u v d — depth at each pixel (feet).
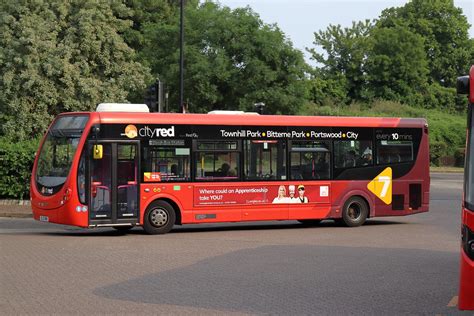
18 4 116.26
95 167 59.36
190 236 60.64
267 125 66.44
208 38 154.61
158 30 160.25
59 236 59.77
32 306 30.58
